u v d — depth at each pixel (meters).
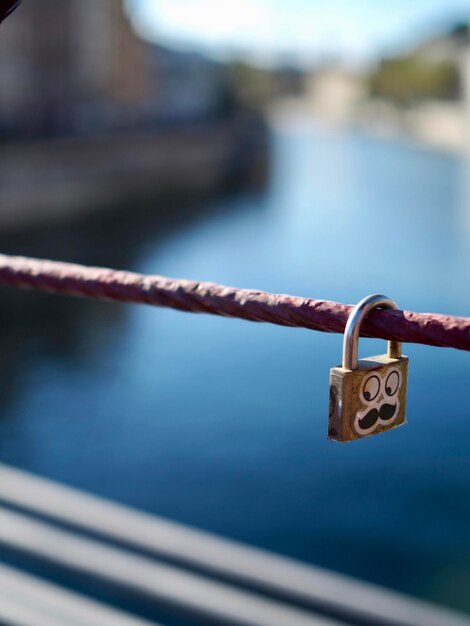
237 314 1.11
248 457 15.69
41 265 1.30
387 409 1.05
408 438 16.25
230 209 57.69
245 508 13.48
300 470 14.93
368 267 36.06
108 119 63.22
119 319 26.95
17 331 25.66
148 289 1.19
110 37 75.31
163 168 63.16
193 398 19.56
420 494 13.72
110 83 76.38
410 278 33.91
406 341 0.99
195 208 57.69
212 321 26.52
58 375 21.67
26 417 18.41
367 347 23.53
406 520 12.74
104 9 72.75
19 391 20.28
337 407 1.01
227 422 17.80
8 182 39.12
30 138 43.25
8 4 0.95
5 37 57.47
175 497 14.02
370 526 12.58
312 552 11.91
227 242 43.50
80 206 47.47
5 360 23.14
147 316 27.28
